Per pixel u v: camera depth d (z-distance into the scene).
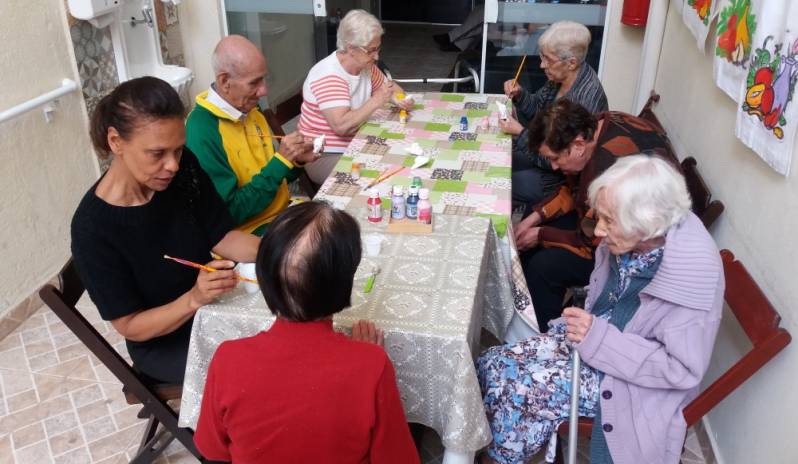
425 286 1.50
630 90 3.72
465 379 1.34
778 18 1.53
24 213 2.59
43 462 1.96
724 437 1.81
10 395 2.23
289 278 0.99
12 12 2.46
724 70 1.94
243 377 1.02
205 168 2.04
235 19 4.00
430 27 7.31
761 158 1.71
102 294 1.45
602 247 1.66
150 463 1.85
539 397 1.56
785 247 1.52
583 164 2.11
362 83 2.77
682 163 2.26
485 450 1.73
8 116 2.41
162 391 1.66
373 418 1.02
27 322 2.61
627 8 3.37
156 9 3.51
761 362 1.39
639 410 1.46
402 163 2.22
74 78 2.84
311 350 1.02
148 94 1.27
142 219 1.45
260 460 1.04
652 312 1.46
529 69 3.84
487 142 2.42
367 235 1.72
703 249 1.38
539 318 2.24
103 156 1.37
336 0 5.41
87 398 2.21
